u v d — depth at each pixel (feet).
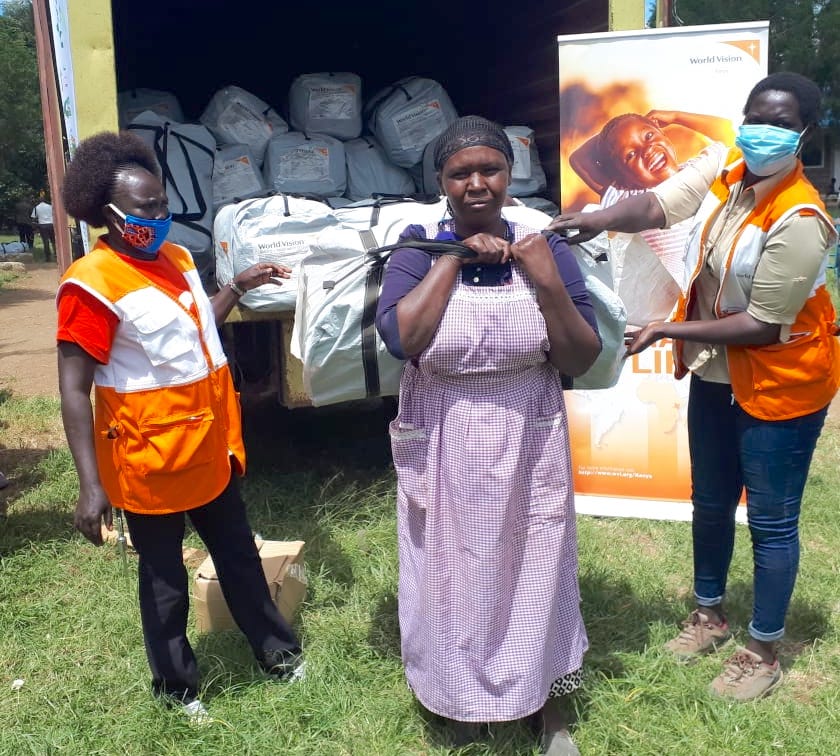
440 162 7.59
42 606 11.40
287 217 13.29
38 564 12.66
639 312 10.00
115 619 10.96
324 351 8.43
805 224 8.03
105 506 7.88
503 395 7.62
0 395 24.27
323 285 8.57
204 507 9.05
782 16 85.05
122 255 8.27
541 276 7.10
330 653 9.90
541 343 7.45
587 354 7.49
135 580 12.00
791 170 8.32
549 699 8.57
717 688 9.35
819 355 8.57
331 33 24.50
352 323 8.34
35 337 35.63
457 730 8.59
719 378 9.24
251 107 17.39
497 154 7.41
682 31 13.09
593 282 8.30
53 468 17.03
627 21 13.87
